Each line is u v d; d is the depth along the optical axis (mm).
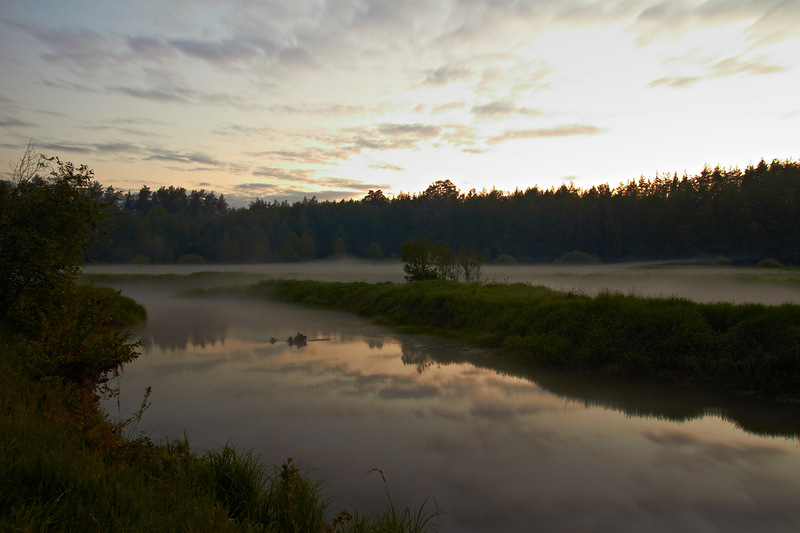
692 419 8023
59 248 10930
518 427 7590
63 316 7121
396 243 121188
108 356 7078
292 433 7258
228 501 4496
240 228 115938
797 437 7180
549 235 102812
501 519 4898
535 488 5578
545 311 14555
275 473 5605
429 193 143750
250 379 10609
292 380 10516
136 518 3189
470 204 123125
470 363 12367
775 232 74688
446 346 14789
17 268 10102
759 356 9852
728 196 81875
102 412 7270
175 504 3584
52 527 2865
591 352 11766
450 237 114312
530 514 5004
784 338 9789
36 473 3484
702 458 6449
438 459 6348
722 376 10039
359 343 15461
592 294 23688
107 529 2934
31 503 3109
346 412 8273
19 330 9797
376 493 5418
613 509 5113
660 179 117438
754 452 6633
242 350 14273
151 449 5039
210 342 15766
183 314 24562
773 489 5578
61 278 10250
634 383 10242
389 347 14680
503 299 17656
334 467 6066
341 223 128250
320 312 25281
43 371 6367
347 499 5270
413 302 20938
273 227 127875
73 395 5930
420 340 15922
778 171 90125
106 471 3885
